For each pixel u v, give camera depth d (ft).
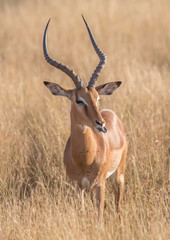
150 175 94.38
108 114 88.48
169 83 136.56
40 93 133.80
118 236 72.13
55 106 118.73
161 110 117.39
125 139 88.33
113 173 86.99
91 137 74.18
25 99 131.54
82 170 75.97
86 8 257.55
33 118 116.06
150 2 260.21
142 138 102.73
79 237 69.36
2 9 278.67
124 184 94.38
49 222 73.31
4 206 83.97
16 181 93.09
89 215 75.61
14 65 179.73
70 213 75.56
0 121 112.16
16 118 116.57
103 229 70.95
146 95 123.13
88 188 77.66
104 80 143.74
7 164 97.25
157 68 158.51
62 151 99.60
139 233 70.90
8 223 74.95
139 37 207.10
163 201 81.05
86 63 171.94
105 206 87.51
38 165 96.84
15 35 223.71
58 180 92.43
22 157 98.73
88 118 70.44
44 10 264.31
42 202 81.15
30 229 73.97
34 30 226.79
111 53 177.68
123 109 114.01
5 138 105.09
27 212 78.84
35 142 105.50
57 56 187.93
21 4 286.46
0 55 200.44
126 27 220.43
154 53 187.21
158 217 74.79
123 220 76.74
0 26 239.50
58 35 219.00
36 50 200.34
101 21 231.30
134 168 91.45
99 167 76.48
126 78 136.67
